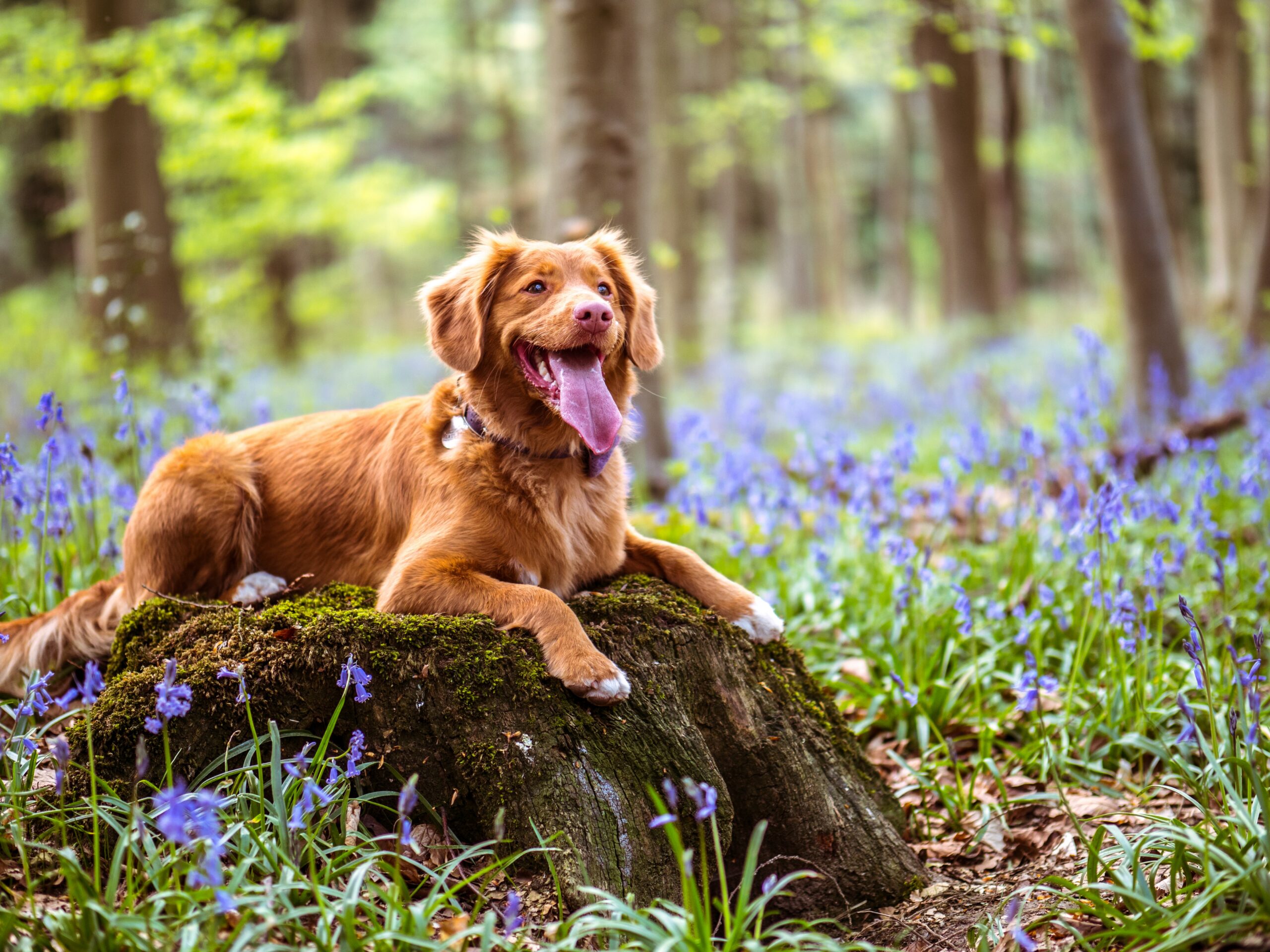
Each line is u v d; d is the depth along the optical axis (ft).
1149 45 33.35
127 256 32.45
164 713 8.26
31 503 14.11
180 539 11.76
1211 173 55.52
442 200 56.08
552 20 22.70
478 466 11.06
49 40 32.65
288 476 12.41
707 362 58.39
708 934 8.00
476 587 10.44
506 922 8.32
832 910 10.59
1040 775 12.26
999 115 72.79
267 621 10.32
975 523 17.37
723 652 11.01
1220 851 8.62
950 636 14.26
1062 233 95.66
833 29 44.96
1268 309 36.37
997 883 10.57
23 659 11.70
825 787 11.02
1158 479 18.11
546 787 9.65
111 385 22.26
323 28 64.64
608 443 10.66
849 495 18.20
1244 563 16.28
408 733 9.85
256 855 8.68
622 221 22.71
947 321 64.18
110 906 7.82
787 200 91.45
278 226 52.70
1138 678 12.51
